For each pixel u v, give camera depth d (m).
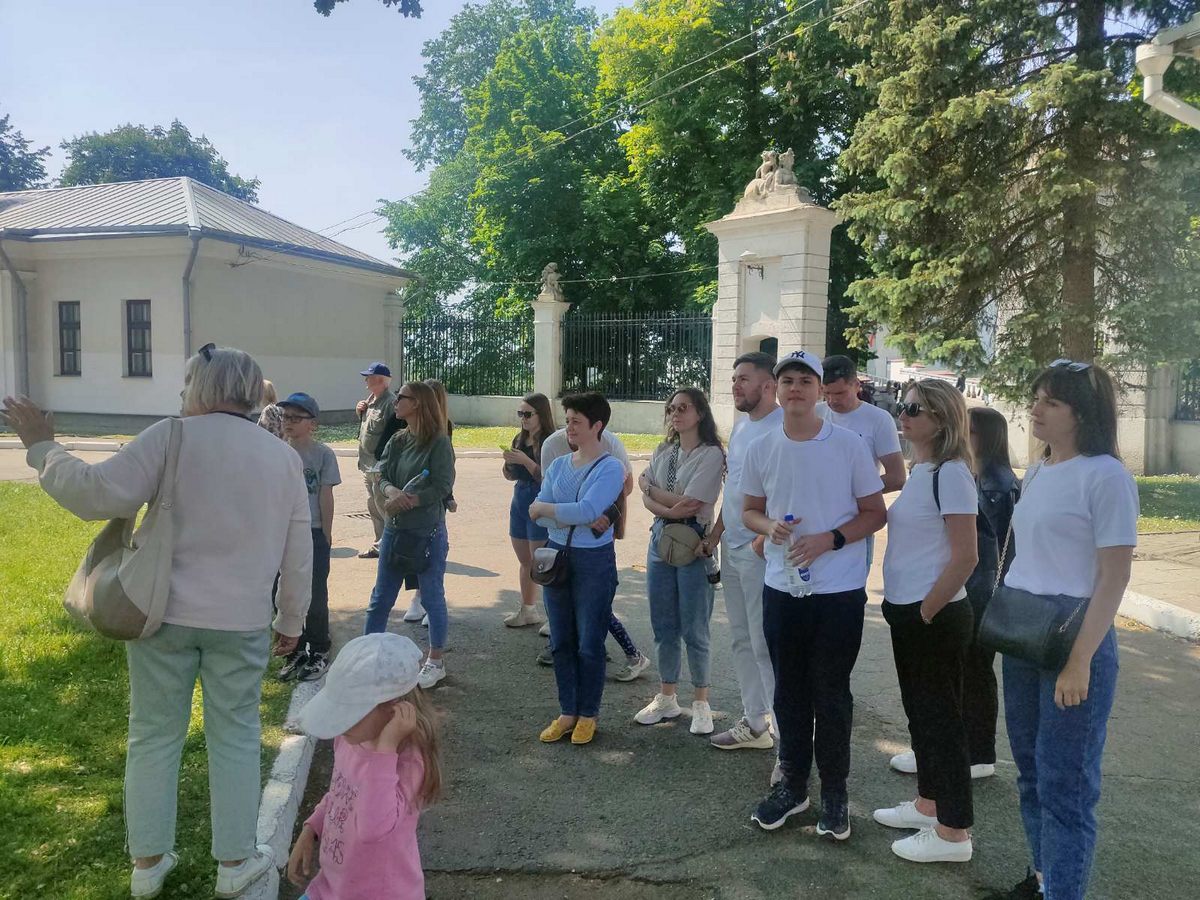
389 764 2.27
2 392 20.97
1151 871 3.26
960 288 11.81
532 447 6.04
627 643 5.30
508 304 28.97
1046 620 2.61
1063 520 2.65
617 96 26.83
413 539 4.89
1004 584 2.83
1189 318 10.50
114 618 2.69
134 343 20.62
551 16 35.59
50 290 20.98
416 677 2.30
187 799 3.53
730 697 5.02
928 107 11.81
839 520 3.35
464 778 3.99
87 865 3.03
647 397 20.52
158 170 42.22
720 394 18.11
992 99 10.88
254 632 2.92
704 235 23.78
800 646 3.44
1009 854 3.38
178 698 2.87
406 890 2.32
